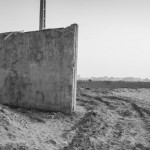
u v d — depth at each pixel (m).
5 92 9.77
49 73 8.62
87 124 7.47
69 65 8.24
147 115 9.52
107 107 10.64
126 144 6.19
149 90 18.28
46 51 8.69
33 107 8.94
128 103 11.81
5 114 6.68
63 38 8.37
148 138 6.78
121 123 8.16
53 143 5.71
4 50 9.83
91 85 21.27
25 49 9.20
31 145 5.26
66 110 8.27
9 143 5.07
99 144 6.03
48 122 7.32
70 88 8.22
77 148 5.63
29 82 9.06
